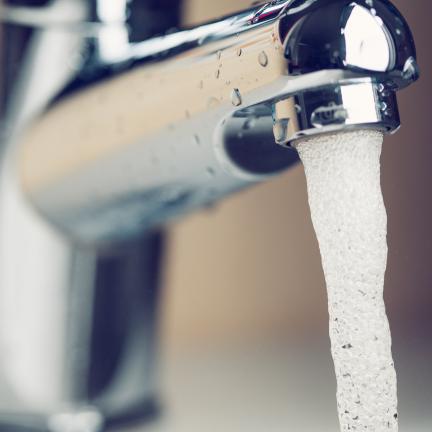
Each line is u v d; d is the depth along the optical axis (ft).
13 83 1.53
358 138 1.18
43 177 1.44
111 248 1.57
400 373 1.97
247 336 2.87
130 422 1.61
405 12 2.93
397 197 3.04
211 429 1.62
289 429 1.60
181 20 1.59
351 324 1.19
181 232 3.04
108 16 1.49
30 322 1.54
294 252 3.07
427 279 3.01
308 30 1.14
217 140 1.27
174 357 2.48
